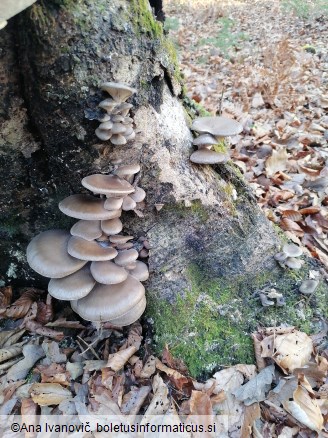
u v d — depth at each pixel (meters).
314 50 1.90
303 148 1.03
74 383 0.50
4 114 0.42
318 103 1.29
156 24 0.45
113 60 0.40
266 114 1.24
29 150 0.46
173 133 0.50
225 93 1.47
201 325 0.53
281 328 0.54
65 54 0.38
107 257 0.46
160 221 0.52
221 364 0.52
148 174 0.49
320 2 2.76
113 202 0.45
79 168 0.46
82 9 0.38
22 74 0.40
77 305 0.48
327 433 0.45
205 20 2.95
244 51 2.07
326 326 0.55
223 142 0.66
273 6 3.11
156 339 0.53
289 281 0.58
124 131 0.42
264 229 0.59
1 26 0.28
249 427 0.46
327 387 0.49
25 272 0.58
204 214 0.53
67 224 0.53
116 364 0.50
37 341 0.55
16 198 0.50
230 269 0.56
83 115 0.42
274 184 0.91
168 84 0.49
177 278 0.54
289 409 0.47
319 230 0.76
